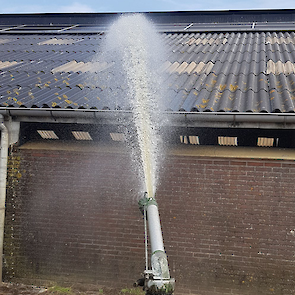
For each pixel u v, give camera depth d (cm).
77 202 643
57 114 589
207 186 593
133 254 618
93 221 635
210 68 768
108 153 637
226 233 584
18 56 944
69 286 629
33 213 655
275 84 642
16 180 661
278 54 823
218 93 626
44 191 654
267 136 586
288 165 566
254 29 1105
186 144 617
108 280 622
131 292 602
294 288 558
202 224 592
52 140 669
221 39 1012
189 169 600
